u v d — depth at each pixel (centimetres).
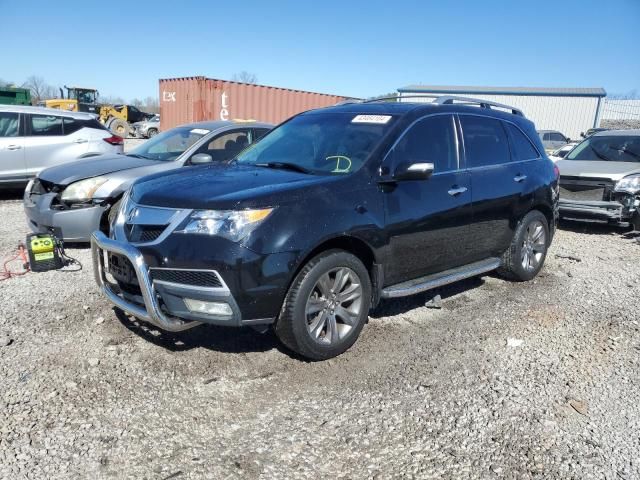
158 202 372
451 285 585
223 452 292
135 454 288
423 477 278
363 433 312
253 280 345
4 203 1005
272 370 380
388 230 417
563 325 480
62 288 525
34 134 1005
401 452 297
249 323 357
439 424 323
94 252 407
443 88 4419
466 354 416
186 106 2003
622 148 962
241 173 418
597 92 3962
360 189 403
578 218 880
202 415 325
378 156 426
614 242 830
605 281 615
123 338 419
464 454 297
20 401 330
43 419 313
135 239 373
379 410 336
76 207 620
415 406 341
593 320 494
